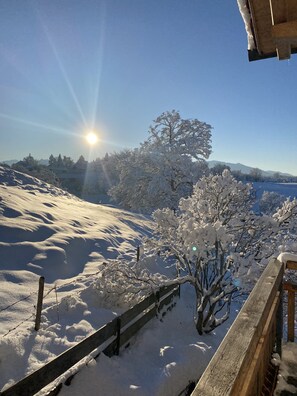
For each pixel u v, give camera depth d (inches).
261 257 353.1
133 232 880.3
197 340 355.9
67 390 209.0
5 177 1086.4
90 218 873.5
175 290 465.4
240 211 393.7
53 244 544.7
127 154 1251.2
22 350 245.1
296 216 365.1
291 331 153.7
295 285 151.5
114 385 230.1
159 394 239.0
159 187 1027.9
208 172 1080.8
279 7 106.5
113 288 371.6
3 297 340.5
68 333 292.2
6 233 522.6
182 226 354.6
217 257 367.9
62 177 3499.0
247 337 64.1
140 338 321.7
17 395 171.5
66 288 411.2
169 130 1107.3
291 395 108.0
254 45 140.4
